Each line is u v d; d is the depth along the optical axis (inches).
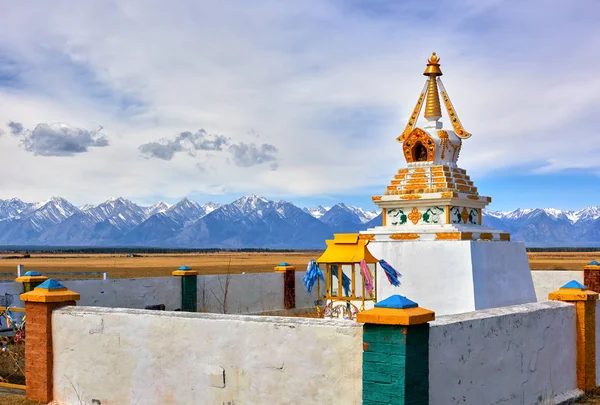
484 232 726.5
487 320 368.8
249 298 854.5
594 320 486.9
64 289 443.8
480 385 358.9
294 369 341.7
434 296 660.1
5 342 556.7
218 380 366.3
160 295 760.3
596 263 887.1
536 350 419.8
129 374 398.9
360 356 319.6
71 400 419.8
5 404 422.3
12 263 4330.7
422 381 303.0
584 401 456.1
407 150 777.6
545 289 917.2
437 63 792.3
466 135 779.4
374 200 772.6
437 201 721.6
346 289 654.5
